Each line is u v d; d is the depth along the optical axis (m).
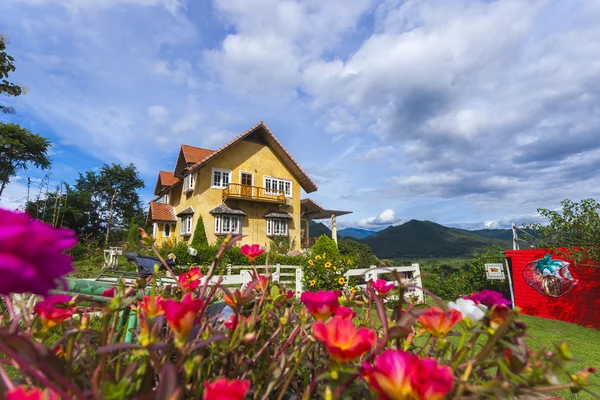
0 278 0.39
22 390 0.48
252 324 0.83
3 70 5.32
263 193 19.44
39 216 13.98
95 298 0.93
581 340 4.97
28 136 20.39
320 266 6.81
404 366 0.54
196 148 19.61
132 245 15.55
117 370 0.65
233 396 0.52
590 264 6.18
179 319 0.58
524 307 7.49
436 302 0.74
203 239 16.88
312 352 0.95
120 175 38.31
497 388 0.54
